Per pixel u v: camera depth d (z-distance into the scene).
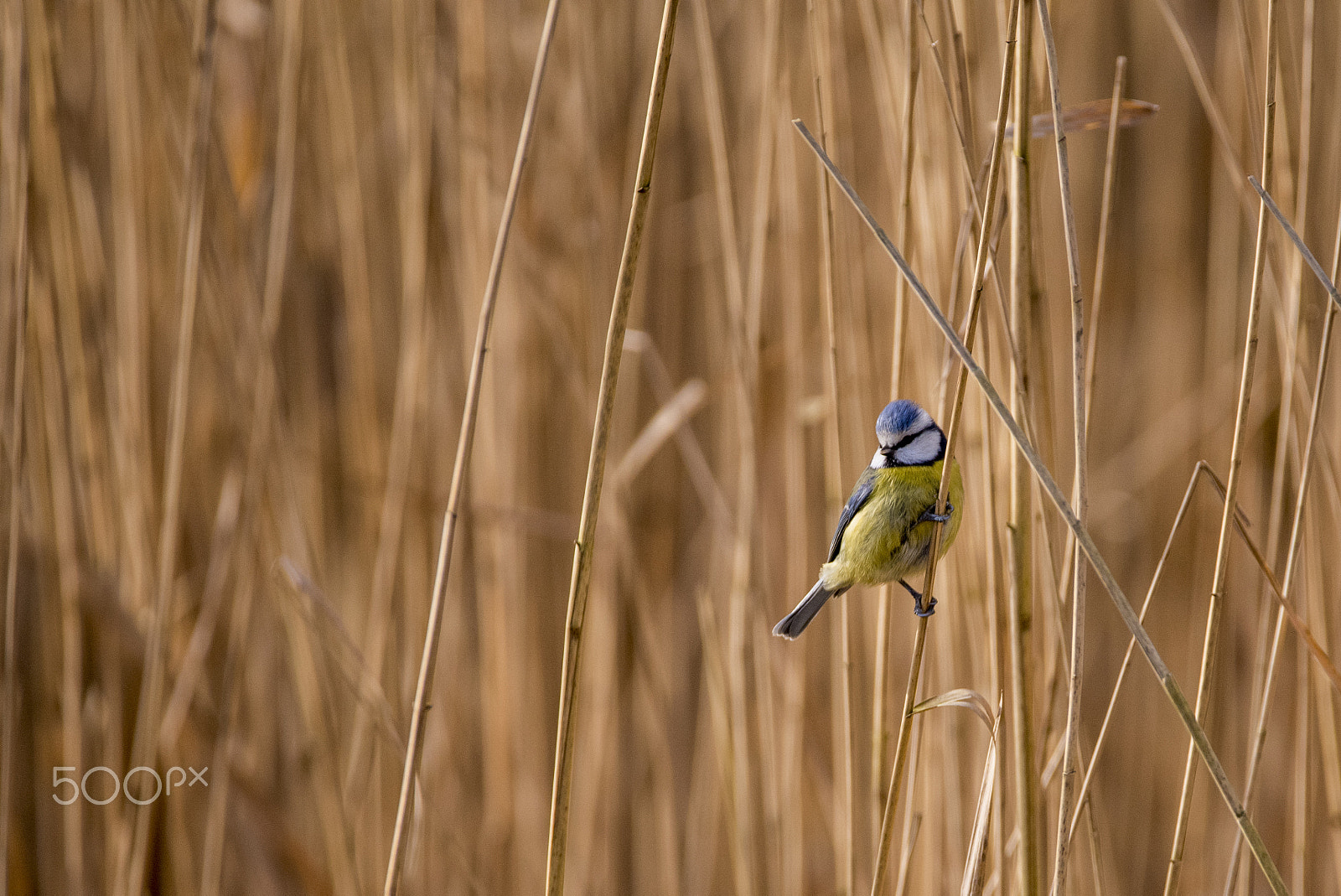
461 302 8.29
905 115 5.09
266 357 7.12
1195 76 5.91
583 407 7.89
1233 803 4.00
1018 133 4.39
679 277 9.19
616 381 4.28
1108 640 9.66
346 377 8.73
